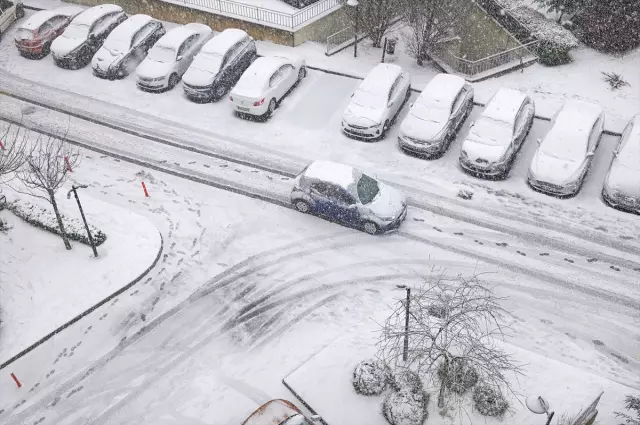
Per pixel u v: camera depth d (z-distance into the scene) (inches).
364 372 436.1
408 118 690.2
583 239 576.7
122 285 538.9
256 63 765.9
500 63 826.8
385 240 586.2
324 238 592.1
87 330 507.5
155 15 978.7
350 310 515.8
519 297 523.2
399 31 916.6
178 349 492.1
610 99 762.8
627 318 502.0
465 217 608.4
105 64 829.8
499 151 644.1
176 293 539.5
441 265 555.5
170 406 450.3
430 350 390.3
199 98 786.8
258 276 553.9
